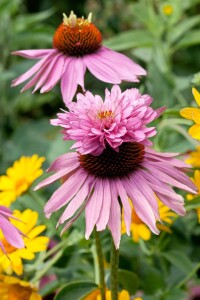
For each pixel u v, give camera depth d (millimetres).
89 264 675
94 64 643
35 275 649
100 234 642
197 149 703
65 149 738
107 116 504
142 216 499
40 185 535
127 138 500
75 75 634
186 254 700
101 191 513
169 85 740
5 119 1033
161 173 521
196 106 678
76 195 515
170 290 662
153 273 676
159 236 695
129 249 677
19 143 971
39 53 663
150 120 505
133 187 514
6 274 642
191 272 658
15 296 604
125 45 869
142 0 971
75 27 657
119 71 637
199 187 576
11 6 1043
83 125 503
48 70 644
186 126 745
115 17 1185
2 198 691
